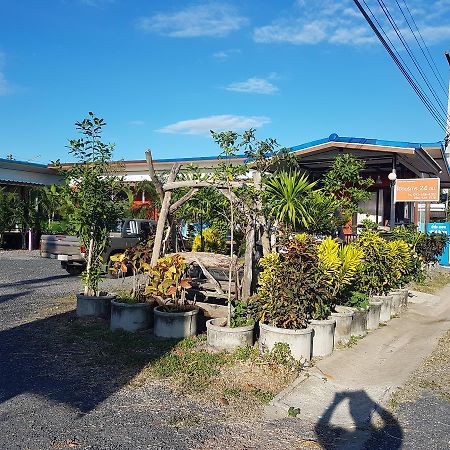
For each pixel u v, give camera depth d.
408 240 13.57
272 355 5.62
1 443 3.65
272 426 4.20
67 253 12.67
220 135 6.91
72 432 3.89
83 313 7.56
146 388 4.87
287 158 7.41
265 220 7.23
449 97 19.98
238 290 7.05
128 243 13.02
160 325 6.47
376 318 8.21
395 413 4.67
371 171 18.61
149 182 19.34
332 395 5.01
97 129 7.54
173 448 3.71
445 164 18.36
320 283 6.27
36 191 21.98
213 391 4.85
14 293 10.02
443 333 8.24
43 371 5.27
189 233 12.09
